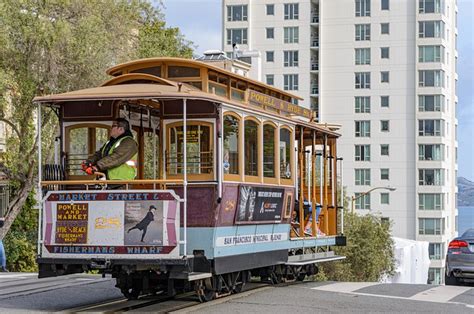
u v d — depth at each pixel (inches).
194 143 579.8
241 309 554.9
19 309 573.3
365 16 3486.7
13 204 1315.2
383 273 1989.4
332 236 860.6
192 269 561.9
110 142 575.8
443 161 3452.3
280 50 3599.9
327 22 3531.0
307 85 3572.8
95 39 1263.5
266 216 662.5
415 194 3440.0
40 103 574.9
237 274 642.8
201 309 556.7
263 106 683.4
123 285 609.3
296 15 3585.1
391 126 3467.0
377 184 3464.6
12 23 1212.5
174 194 542.6
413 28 3442.4
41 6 1242.6
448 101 3587.6
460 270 778.2
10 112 1286.9
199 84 606.5
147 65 622.8
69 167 608.7
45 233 564.7
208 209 571.5
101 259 550.3
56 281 804.0
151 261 542.0
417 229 3435.0
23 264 1444.4
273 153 676.1
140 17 1509.6
